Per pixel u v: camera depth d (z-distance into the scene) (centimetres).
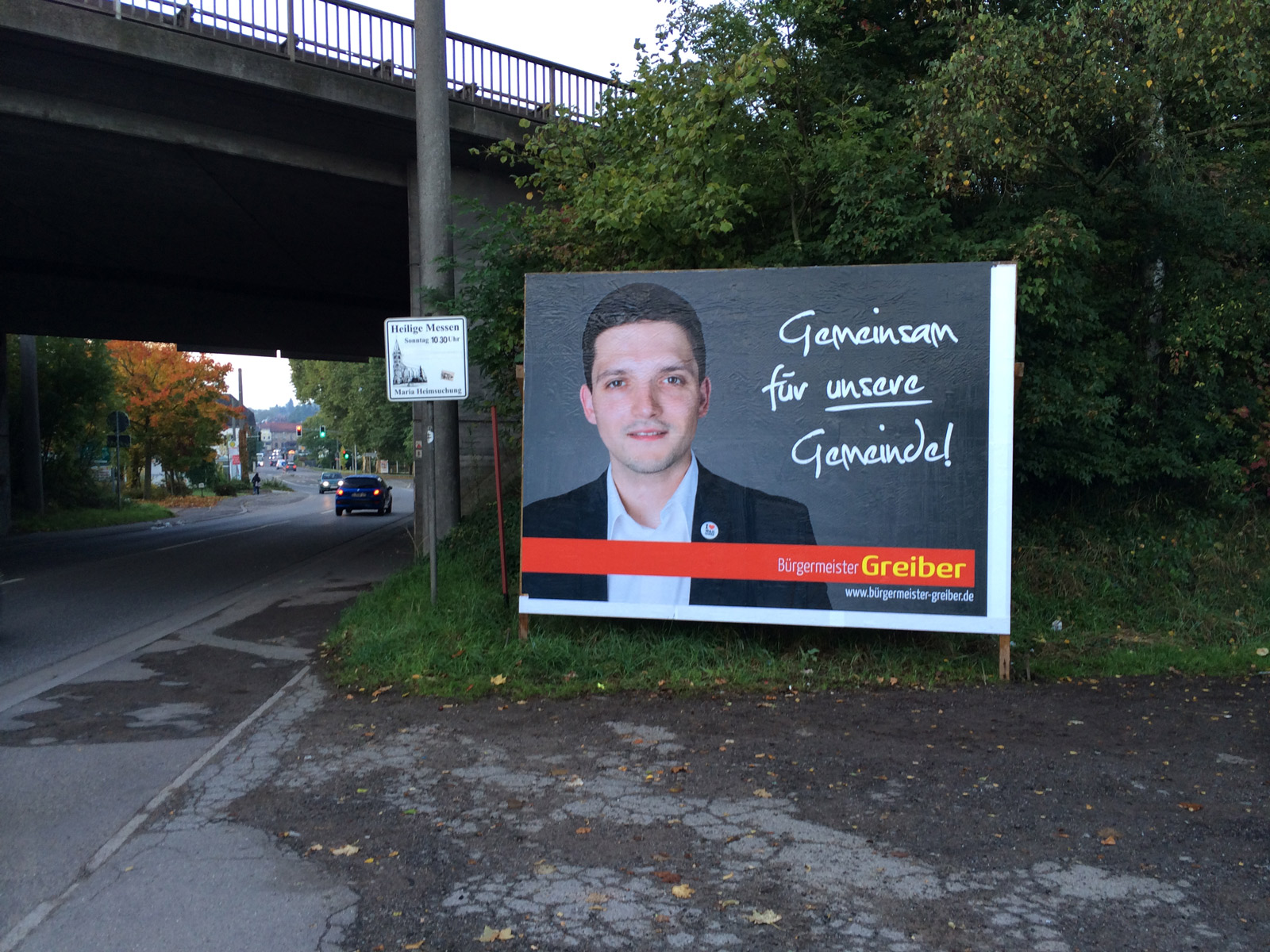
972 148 1009
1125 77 1024
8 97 1281
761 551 815
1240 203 1162
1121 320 1183
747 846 441
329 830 463
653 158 1042
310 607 1178
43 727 656
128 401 4450
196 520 3634
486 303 1145
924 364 800
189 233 1920
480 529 1269
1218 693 729
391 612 956
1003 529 785
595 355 845
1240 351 1165
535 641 818
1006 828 460
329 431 10619
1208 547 1063
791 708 688
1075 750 586
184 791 521
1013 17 1097
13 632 1042
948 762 561
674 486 830
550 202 1248
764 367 824
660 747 596
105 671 839
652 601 830
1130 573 1033
